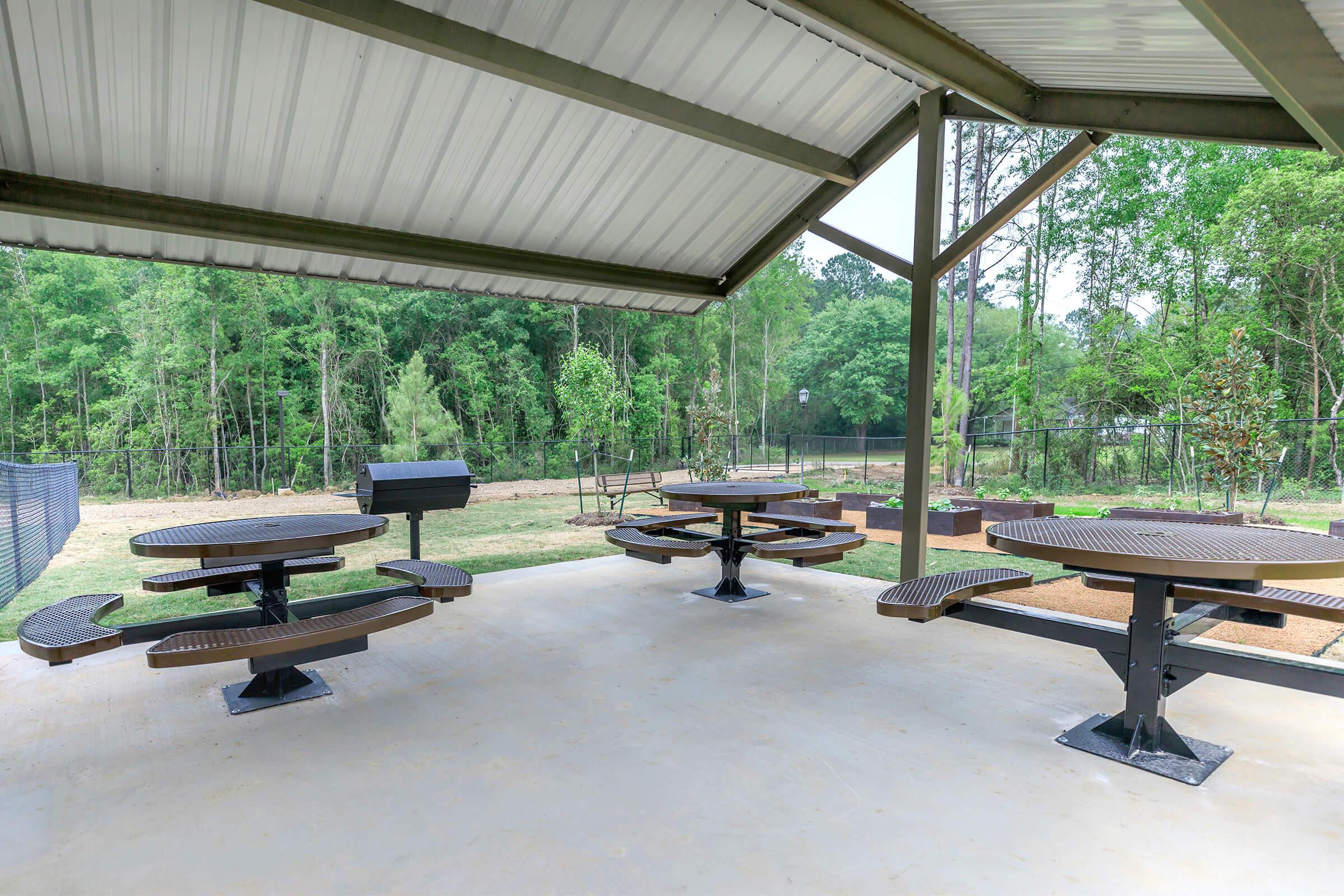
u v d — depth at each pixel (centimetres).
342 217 473
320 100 376
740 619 467
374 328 2302
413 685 342
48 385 2067
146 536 308
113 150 376
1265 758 260
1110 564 234
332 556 412
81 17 302
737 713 306
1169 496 1290
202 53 334
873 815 220
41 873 190
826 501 991
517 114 420
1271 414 982
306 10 278
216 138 385
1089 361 2103
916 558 495
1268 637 435
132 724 296
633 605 504
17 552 655
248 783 244
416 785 241
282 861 196
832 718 299
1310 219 1602
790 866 193
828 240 570
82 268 2095
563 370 1255
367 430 2433
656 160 492
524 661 378
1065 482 1723
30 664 378
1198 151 2045
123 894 181
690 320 2972
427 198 473
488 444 2072
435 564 399
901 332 4106
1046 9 298
